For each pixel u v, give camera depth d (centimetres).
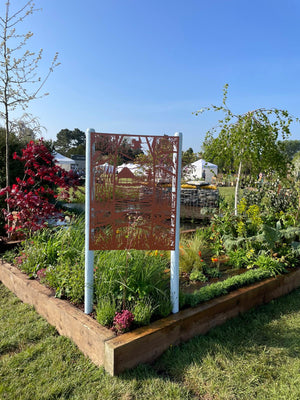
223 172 642
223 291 299
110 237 253
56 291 290
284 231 420
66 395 192
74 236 381
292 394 193
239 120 536
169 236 256
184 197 1203
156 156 250
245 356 236
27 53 460
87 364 222
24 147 647
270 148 531
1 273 389
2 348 245
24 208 404
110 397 189
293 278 380
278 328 282
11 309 313
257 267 402
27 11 452
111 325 234
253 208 472
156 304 260
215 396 193
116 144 247
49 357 230
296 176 692
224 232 482
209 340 255
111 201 250
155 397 190
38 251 363
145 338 220
